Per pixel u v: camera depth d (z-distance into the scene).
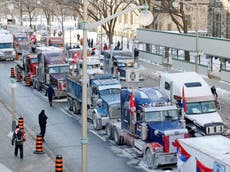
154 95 56.62
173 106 54.88
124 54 112.50
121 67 104.81
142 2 140.25
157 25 180.75
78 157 54.81
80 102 75.31
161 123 53.31
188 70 114.56
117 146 58.97
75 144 60.00
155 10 168.50
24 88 100.19
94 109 67.38
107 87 68.38
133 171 49.56
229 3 146.38
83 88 42.22
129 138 56.59
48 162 51.91
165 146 50.06
